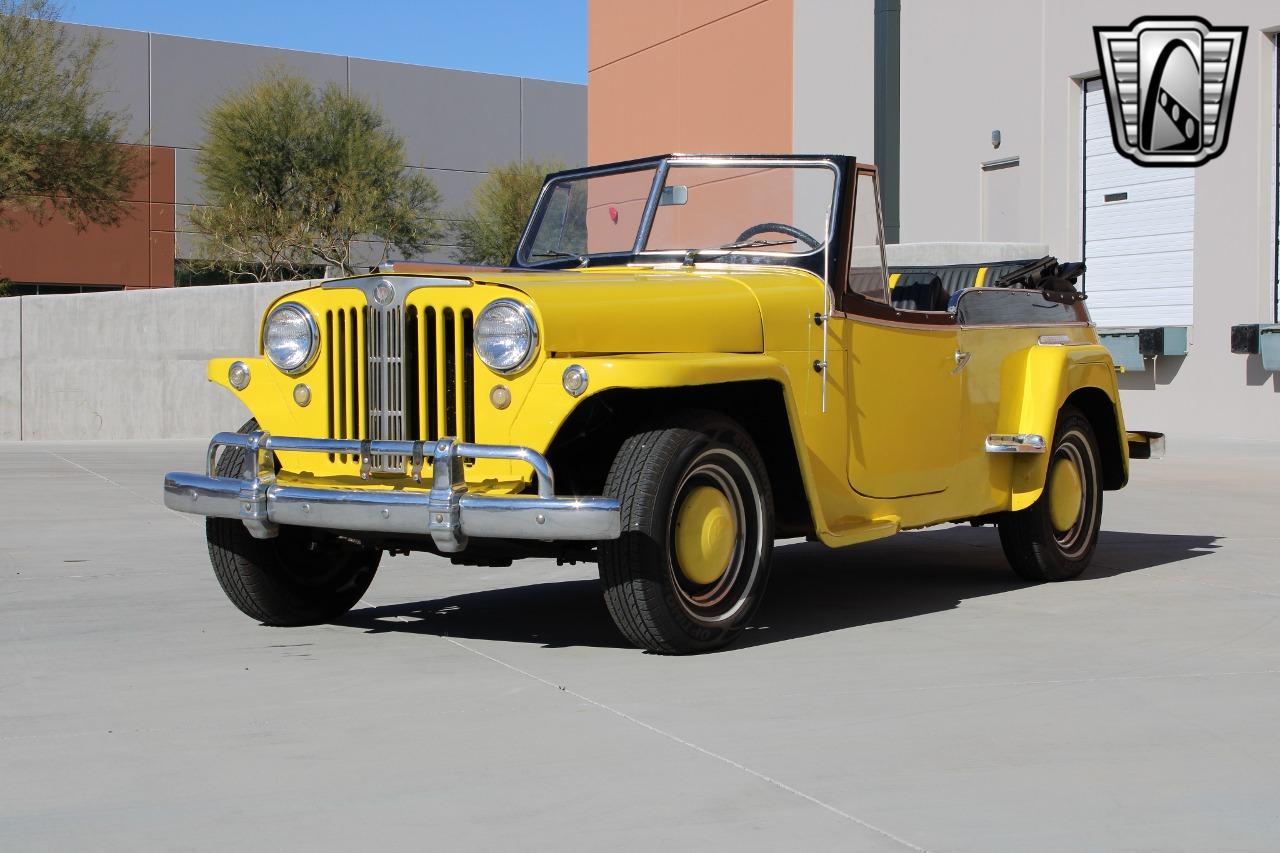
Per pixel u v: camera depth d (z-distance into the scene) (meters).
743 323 4.71
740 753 3.41
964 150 17.50
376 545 4.91
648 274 5.08
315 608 5.16
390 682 4.19
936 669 4.32
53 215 33.78
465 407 4.41
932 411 5.51
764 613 5.38
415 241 39.88
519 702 3.92
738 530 4.63
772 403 4.77
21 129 28.47
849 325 5.09
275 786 3.18
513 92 47.69
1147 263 15.23
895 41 18.41
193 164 40.66
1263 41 13.85
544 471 4.09
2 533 7.84
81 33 39.03
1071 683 4.13
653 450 4.36
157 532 7.89
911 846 2.77
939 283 5.87
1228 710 3.82
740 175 5.37
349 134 37.31
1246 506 8.91
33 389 16.00
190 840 2.83
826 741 3.51
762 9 21.42
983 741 3.51
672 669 4.33
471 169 46.84
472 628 5.09
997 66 16.94
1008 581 6.21
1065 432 6.18
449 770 3.29
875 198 5.34
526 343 4.22
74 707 3.91
